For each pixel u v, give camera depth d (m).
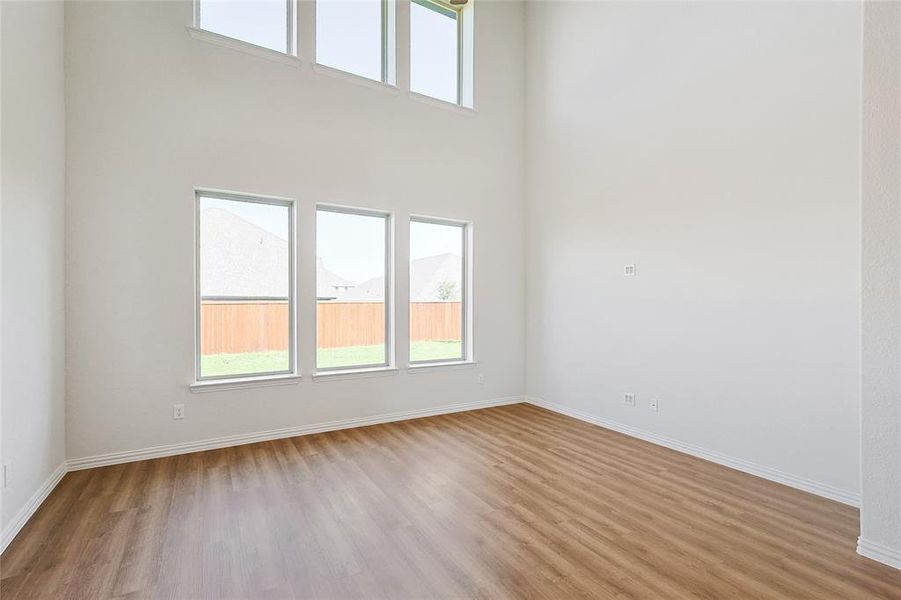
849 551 2.19
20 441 2.38
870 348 2.12
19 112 2.38
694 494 2.83
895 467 2.05
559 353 4.89
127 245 3.34
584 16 4.56
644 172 3.97
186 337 3.55
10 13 2.28
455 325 5.10
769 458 3.08
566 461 3.41
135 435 3.37
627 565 2.06
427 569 2.03
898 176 2.04
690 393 3.59
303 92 4.03
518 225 5.33
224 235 3.84
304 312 4.04
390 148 4.48
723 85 3.35
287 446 3.72
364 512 2.57
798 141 2.92
